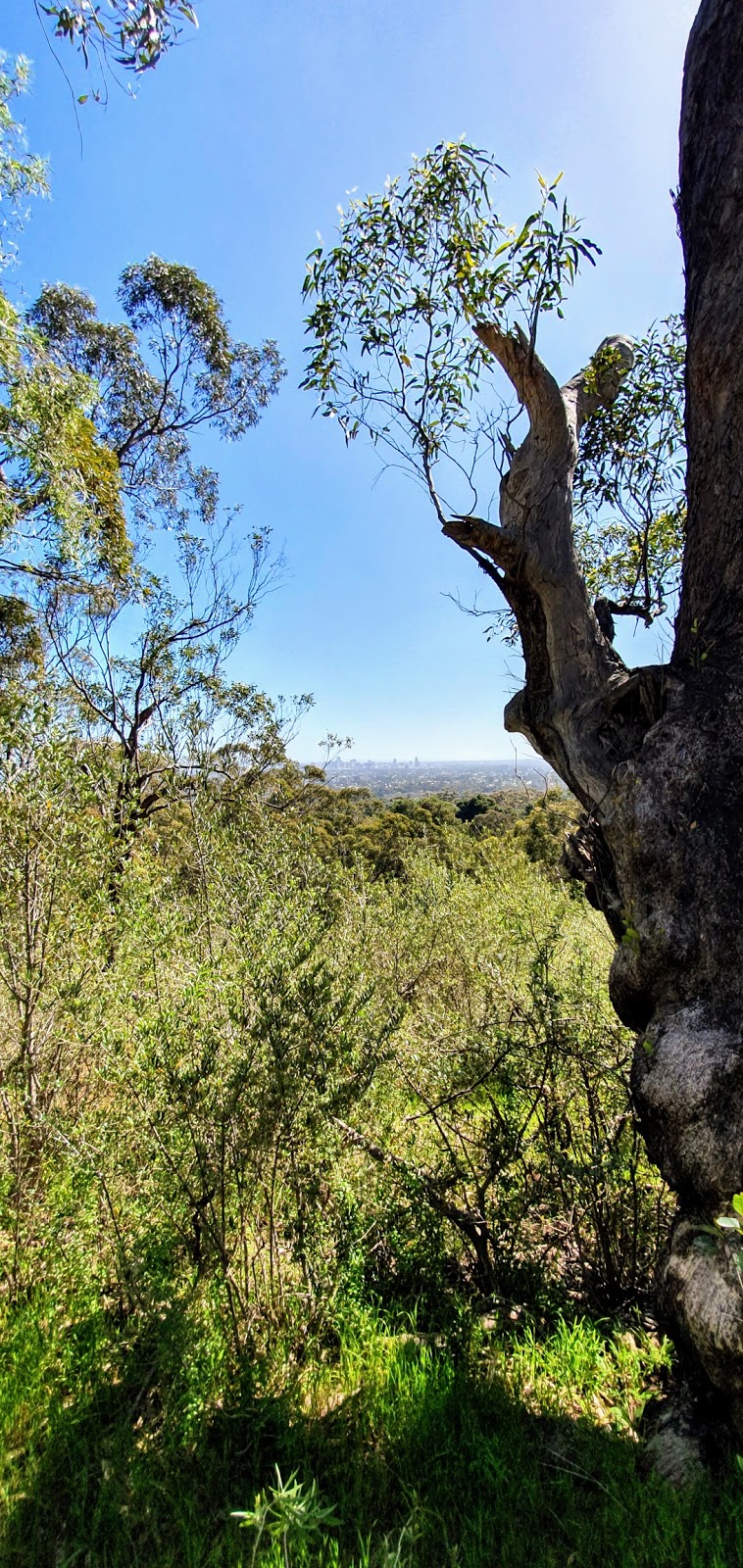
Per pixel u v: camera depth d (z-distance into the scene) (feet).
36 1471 6.71
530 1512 6.30
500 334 11.37
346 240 12.37
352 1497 6.47
